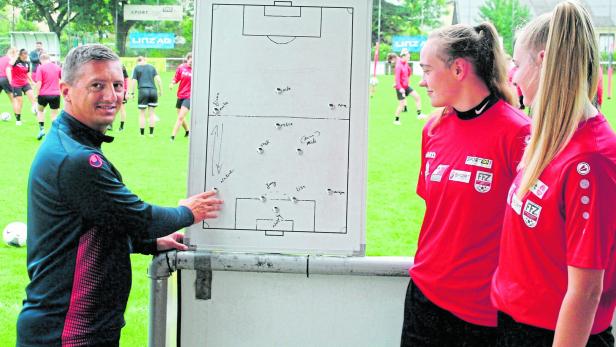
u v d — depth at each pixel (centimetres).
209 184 213
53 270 175
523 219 149
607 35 2309
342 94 211
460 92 180
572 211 138
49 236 175
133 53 2966
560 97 140
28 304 179
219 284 221
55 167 173
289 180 213
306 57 211
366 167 212
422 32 3020
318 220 214
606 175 136
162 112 1599
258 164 213
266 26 211
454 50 178
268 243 214
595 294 138
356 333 222
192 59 212
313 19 210
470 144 179
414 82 2316
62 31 3155
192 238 215
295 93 212
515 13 2642
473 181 176
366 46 210
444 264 183
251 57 211
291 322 222
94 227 176
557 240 144
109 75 180
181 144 1186
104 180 174
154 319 214
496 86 179
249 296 221
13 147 1138
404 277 217
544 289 148
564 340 139
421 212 799
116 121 1432
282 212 214
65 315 175
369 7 210
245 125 212
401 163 1080
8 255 552
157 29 3066
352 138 212
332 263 212
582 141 139
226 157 213
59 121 181
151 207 185
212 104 212
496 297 161
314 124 212
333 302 221
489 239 177
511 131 173
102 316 178
